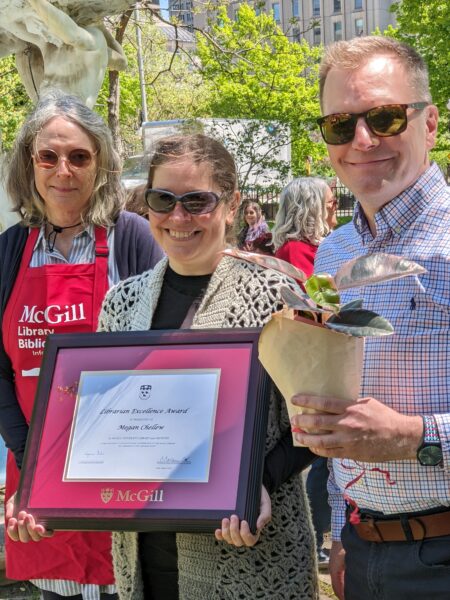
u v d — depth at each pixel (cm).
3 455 480
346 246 245
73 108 298
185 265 245
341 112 220
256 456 214
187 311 248
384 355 211
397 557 215
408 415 206
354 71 220
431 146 230
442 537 212
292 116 2238
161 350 232
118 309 263
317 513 437
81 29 662
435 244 212
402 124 215
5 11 663
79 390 235
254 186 1536
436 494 208
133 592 244
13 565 300
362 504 223
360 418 189
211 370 225
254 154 1522
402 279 212
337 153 225
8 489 302
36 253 302
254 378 220
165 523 214
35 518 225
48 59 681
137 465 221
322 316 184
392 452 195
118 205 309
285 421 234
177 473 218
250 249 606
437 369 206
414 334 209
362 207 232
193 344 229
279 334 185
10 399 297
